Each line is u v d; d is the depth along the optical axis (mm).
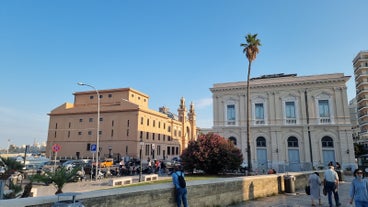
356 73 76875
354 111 103562
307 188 12289
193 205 9414
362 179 7680
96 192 6387
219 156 23484
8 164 10227
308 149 34375
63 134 66062
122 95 66250
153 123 67750
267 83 37281
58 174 10188
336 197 11086
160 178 23453
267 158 35656
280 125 35812
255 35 30875
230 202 11234
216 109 39469
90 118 64438
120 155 59219
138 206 7359
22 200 5203
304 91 36031
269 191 14078
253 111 37688
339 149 33312
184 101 88188
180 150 82562
